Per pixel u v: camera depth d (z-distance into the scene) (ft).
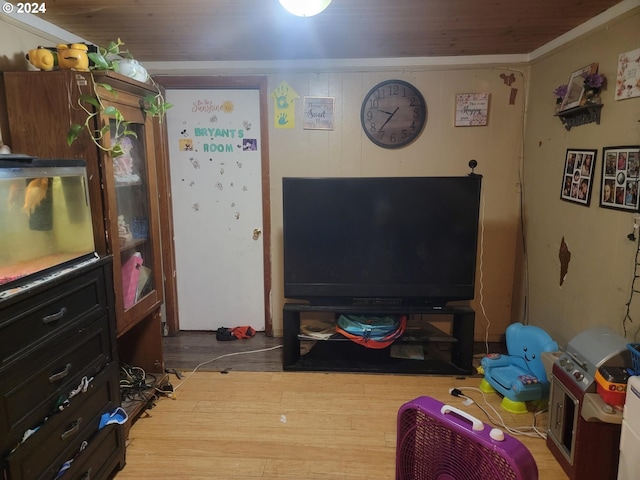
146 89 7.21
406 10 6.64
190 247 10.77
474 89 9.46
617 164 6.52
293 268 8.88
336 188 8.55
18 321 4.29
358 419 7.31
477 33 7.79
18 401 4.30
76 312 5.24
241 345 10.35
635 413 4.82
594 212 7.12
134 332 8.24
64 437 4.96
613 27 6.59
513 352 8.18
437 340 8.95
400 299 8.87
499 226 10.01
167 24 7.19
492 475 3.84
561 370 6.12
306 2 5.05
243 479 5.95
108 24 7.18
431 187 8.45
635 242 6.14
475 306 10.37
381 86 9.51
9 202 4.33
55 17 6.81
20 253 4.48
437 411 4.26
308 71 9.59
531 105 9.27
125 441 6.44
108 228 6.32
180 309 11.04
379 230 8.64
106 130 6.11
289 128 9.87
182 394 8.13
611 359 5.49
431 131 9.67
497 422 7.18
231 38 7.99
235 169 10.35
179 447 6.62
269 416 7.41
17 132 6.08
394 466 6.18
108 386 5.95
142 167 7.62
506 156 9.71
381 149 9.80
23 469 4.32
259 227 10.56
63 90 5.95
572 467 5.75
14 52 6.37
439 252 8.64
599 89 6.95
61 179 5.10
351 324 8.86
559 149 8.21
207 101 10.08
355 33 7.72
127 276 7.18
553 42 8.23
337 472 6.07
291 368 8.98
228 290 10.93
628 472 4.95
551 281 8.54
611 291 6.70
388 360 9.25
